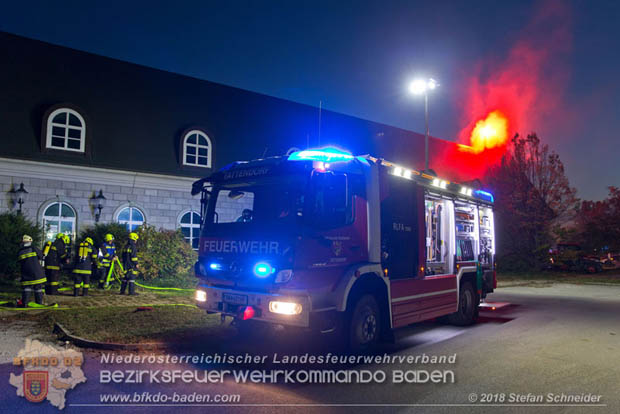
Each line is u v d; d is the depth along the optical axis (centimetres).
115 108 1969
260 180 624
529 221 2720
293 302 559
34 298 1100
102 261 1323
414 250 763
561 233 3019
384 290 687
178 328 771
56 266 1200
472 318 958
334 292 603
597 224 3102
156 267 1512
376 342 678
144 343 662
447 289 864
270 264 575
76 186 1769
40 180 1697
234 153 2211
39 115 1741
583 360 652
